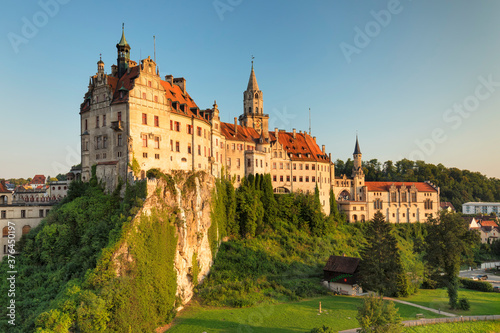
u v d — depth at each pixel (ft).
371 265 303.68
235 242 356.18
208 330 226.38
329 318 246.68
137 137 272.10
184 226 274.16
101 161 284.20
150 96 284.00
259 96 483.92
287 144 484.33
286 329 227.81
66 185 380.17
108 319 194.49
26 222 274.57
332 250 398.83
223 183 374.63
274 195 426.51
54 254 245.45
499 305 284.20
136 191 252.21
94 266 218.18
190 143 320.70
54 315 183.42
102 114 285.02
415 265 368.48
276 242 377.30
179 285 267.18
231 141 401.08
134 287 216.74
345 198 551.18
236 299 277.23
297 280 324.60
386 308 206.49
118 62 306.76
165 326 233.14
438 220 305.12
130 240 225.15
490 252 515.91
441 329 231.71
